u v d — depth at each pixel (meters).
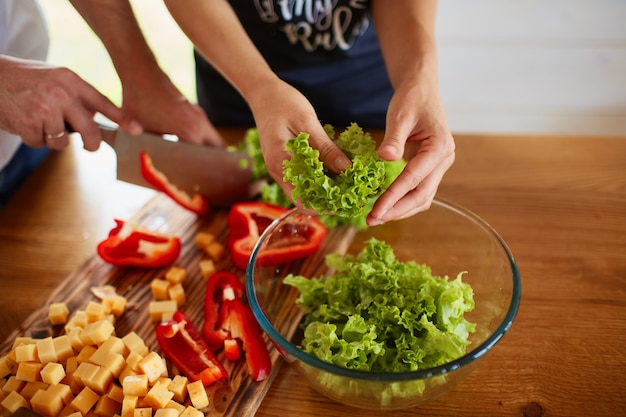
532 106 2.49
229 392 0.96
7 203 1.45
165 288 1.15
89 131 1.31
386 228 1.24
